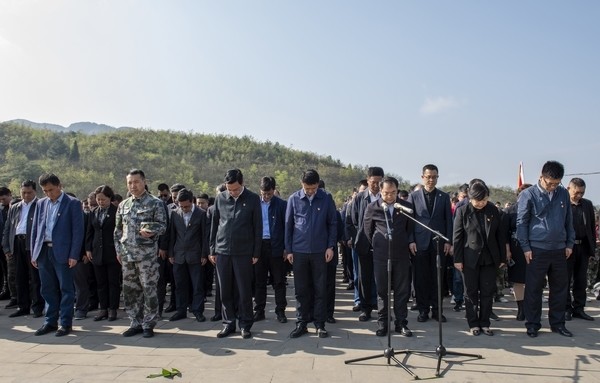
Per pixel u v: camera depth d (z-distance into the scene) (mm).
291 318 6539
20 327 6023
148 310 5496
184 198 6445
